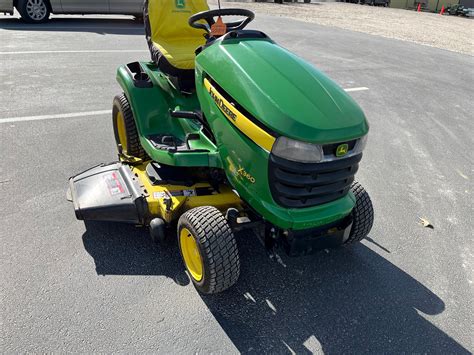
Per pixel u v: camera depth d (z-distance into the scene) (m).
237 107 2.39
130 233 3.12
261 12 17.59
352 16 20.11
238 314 2.52
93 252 2.91
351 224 2.70
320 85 2.41
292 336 2.41
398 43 12.67
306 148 2.15
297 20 16.00
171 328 2.39
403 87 7.75
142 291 2.62
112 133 4.73
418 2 31.84
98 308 2.47
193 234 2.43
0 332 2.27
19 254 2.84
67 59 7.57
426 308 2.68
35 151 4.20
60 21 11.53
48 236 3.02
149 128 3.32
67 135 4.61
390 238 3.36
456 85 8.19
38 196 3.47
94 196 2.98
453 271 3.04
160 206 2.83
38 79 6.36
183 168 3.15
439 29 17.61
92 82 6.41
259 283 2.78
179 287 2.68
